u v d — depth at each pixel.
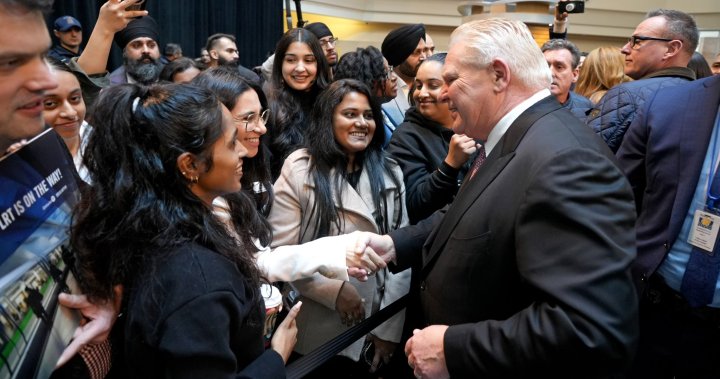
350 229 1.38
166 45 4.33
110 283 0.65
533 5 2.91
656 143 1.32
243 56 5.81
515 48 0.93
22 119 0.56
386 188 1.47
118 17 1.66
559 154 0.77
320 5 6.61
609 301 0.69
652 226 1.34
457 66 0.97
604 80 2.72
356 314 1.33
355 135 1.39
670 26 1.86
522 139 0.88
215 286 0.66
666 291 1.33
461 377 0.81
